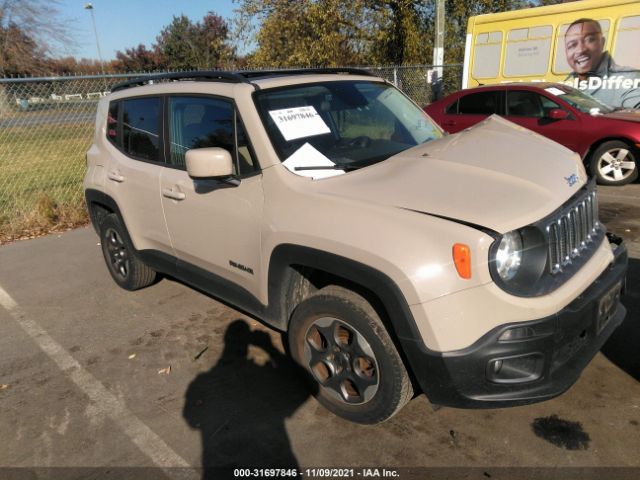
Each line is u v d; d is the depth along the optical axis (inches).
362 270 95.2
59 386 135.5
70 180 390.3
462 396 92.1
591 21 383.6
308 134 122.1
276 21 608.1
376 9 616.4
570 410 112.3
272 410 120.1
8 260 236.7
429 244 89.5
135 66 1763.0
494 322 88.4
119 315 173.3
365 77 151.3
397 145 132.1
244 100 121.8
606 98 387.2
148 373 138.5
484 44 450.9
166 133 148.1
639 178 313.6
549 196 99.4
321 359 112.8
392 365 99.1
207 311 171.8
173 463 106.1
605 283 103.1
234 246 126.3
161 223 152.5
